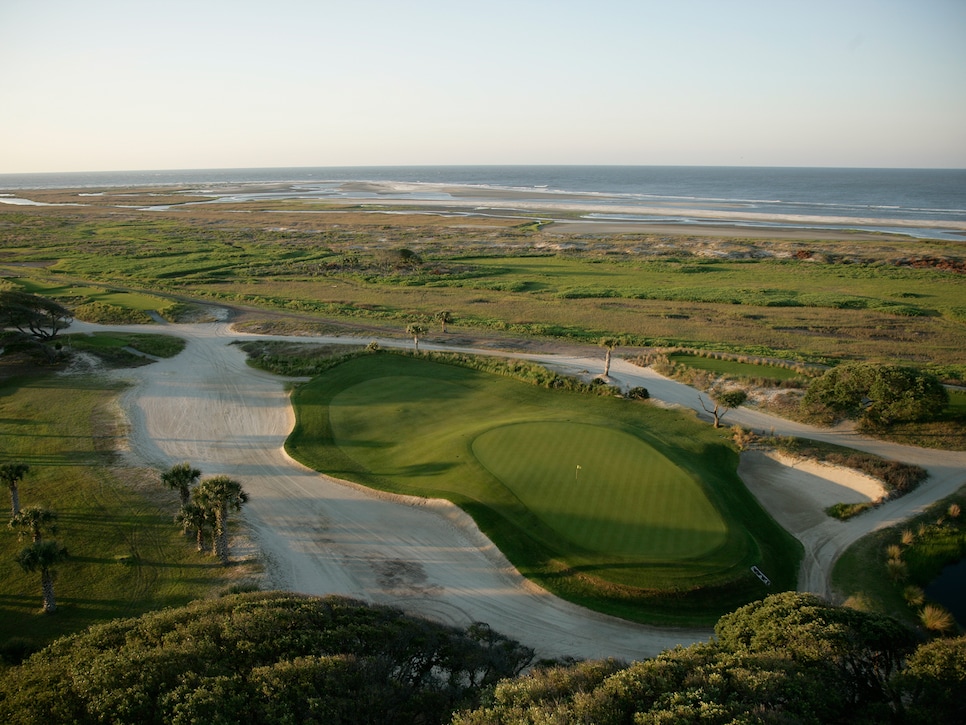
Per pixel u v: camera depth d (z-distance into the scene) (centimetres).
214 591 2673
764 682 1656
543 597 2620
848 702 1752
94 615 2517
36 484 3578
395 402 4738
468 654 2083
